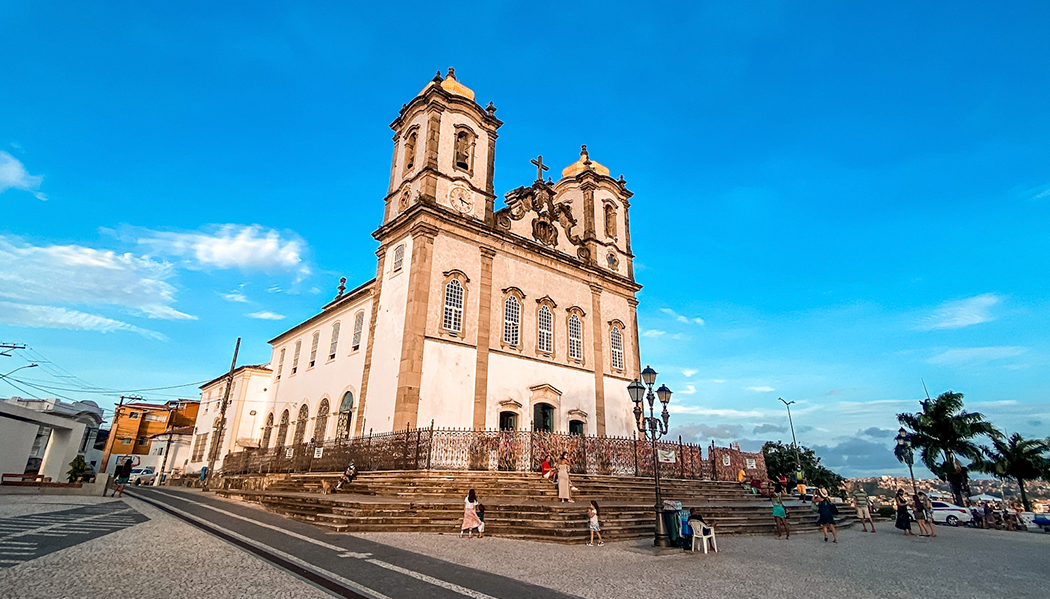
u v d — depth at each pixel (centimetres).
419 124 3200
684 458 2834
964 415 3556
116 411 6431
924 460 3575
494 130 3362
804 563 1221
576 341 3309
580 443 2459
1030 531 2583
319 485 2219
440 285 2730
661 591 859
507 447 2297
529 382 2938
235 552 1045
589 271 3525
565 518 1495
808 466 5300
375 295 2980
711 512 1888
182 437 5853
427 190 2881
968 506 3344
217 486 3544
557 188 4097
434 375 2561
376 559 987
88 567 870
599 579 931
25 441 3156
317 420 3372
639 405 1584
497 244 3066
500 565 1014
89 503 2150
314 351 3819
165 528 1392
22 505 1925
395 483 1950
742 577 1008
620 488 2164
